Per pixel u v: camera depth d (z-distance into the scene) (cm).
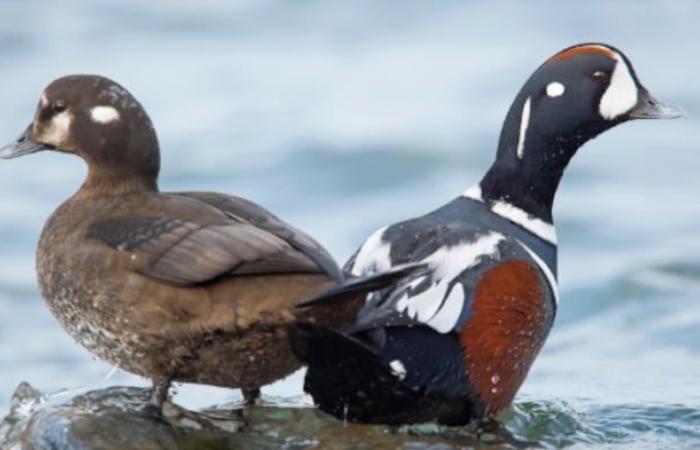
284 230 1020
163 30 3056
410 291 1050
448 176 2295
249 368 1040
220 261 982
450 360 1066
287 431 1085
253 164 2350
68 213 1088
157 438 1036
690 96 2622
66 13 3089
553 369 1428
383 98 2678
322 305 977
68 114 1112
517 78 2761
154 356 1037
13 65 2812
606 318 1684
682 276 1820
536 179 1188
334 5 3225
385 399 1054
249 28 3097
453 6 3238
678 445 1124
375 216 2139
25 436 1045
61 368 1614
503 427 1139
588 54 1200
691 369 1407
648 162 2372
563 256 1961
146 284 1010
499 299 1081
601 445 1122
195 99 2678
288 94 2709
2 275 1925
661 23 3070
